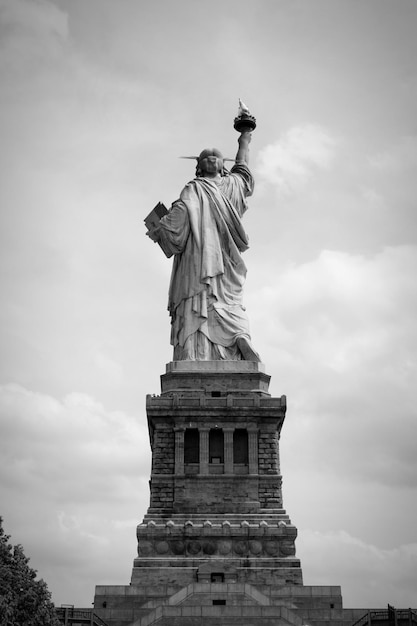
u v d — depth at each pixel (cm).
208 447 11294
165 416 11375
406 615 9000
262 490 11119
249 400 11431
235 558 10519
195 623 8600
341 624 9288
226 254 12631
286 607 9288
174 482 11119
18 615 8044
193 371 11806
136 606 9838
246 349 12062
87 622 9100
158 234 12694
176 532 10644
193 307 12256
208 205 12694
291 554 10575
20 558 8425
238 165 13325
